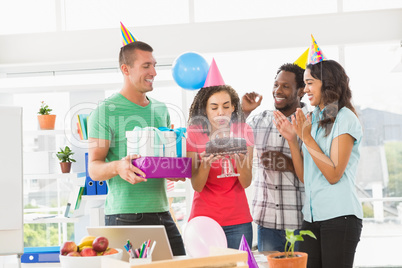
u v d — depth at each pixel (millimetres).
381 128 3619
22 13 3836
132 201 2135
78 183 3570
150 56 2186
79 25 3816
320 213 2176
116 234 1679
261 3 3678
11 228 1713
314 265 2209
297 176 2361
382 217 3641
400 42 3557
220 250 1394
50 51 3777
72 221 3500
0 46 3799
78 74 3896
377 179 3639
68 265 1514
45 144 3947
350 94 2281
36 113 3949
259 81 3191
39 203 3961
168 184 3582
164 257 1651
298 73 2406
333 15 3561
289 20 3594
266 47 3611
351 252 2139
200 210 2291
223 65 3236
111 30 3740
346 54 3623
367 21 3537
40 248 3469
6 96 3932
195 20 3715
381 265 3643
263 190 2406
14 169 1726
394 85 3598
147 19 3748
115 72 3885
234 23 3639
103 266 1348
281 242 2377
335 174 2135
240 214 2289
